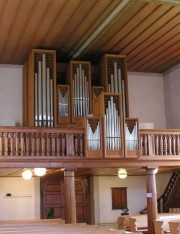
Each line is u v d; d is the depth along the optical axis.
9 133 10.27
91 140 10.73
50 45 13.22
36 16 11.11
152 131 11.48
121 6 10.61
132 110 15.87
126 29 12.20
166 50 13.91
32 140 10.43
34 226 9.07
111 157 10.79
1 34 12.11
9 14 10.91
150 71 16.17
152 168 11.38
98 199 15.65
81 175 15.45
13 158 10.18
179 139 11.72
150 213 11.30
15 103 14.41
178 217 12.14
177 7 10.87
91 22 11.62
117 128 10.96
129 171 13.85
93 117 10.83
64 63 14.53
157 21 11.73
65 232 7.52
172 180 15.72
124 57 14.20
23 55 13.83
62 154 10.58
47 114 13.08
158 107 16.19
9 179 14.50
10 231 7.74
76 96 13.72
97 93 13.91
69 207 10.52
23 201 14.52
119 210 15.87
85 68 14.04
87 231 7.66
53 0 10.29
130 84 16.02
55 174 14.38
